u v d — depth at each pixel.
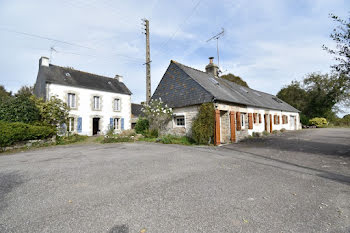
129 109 22.44
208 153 7.32
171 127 12.72
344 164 5.32
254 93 19.66
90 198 3.07
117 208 2.72
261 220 2.41
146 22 17.42
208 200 2.99
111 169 4.87
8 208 2.76
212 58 17.75
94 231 2.16
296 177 4.20
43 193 3.30
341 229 2.21
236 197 3.11
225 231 2.16
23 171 4.75
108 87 20.80
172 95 13.10
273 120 18.20
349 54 5.41
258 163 5.59
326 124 28.00
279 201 2.97
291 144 9.58
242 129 12.62
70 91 17.17
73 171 4.70
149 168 4.97
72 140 12.56
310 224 2.32
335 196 3.17
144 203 2.88
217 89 12.54
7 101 10.86
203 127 9.94
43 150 8.81
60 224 2.31
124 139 12.09
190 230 2.18
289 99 33.22
